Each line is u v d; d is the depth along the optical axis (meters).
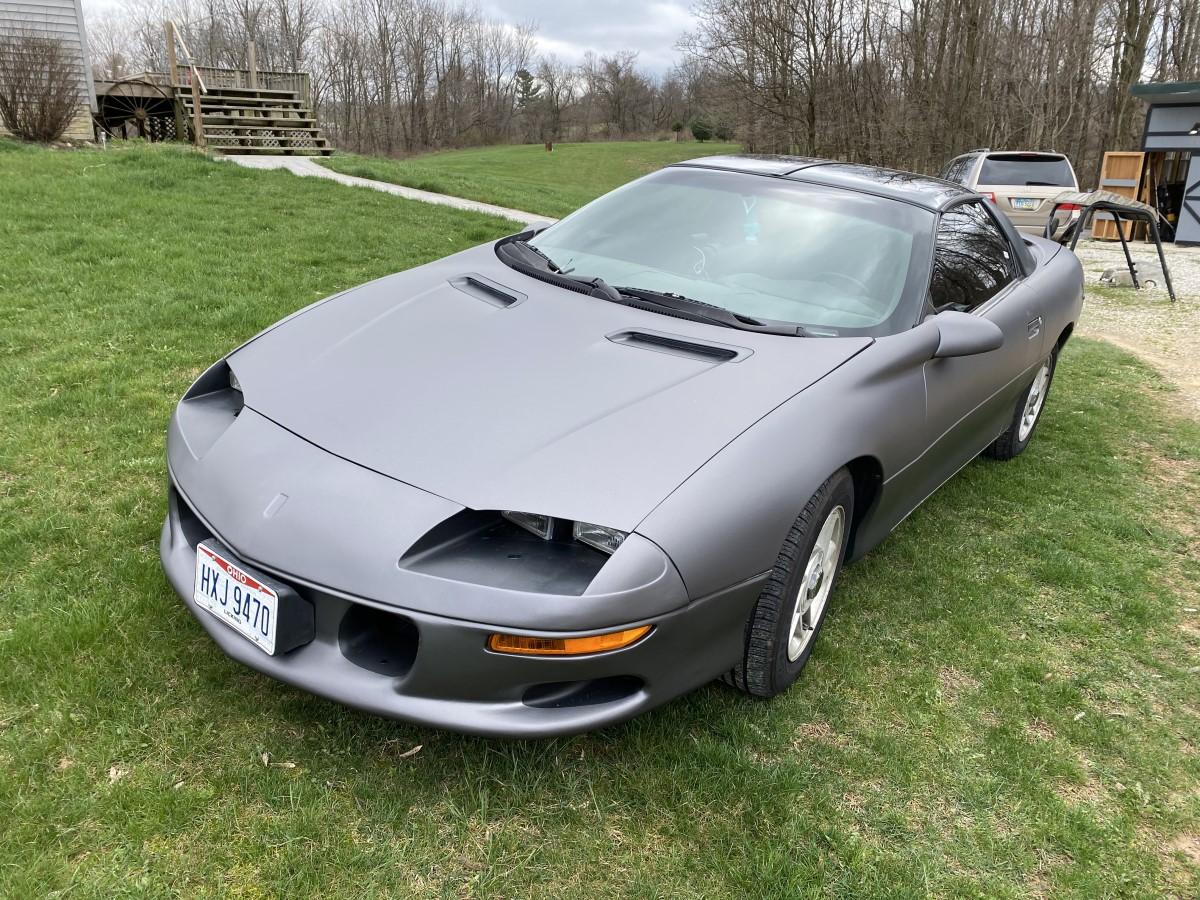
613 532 2.02
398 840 2.00
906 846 2.16
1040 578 3.55
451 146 72.31
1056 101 28.53
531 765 2.24
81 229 7.38
